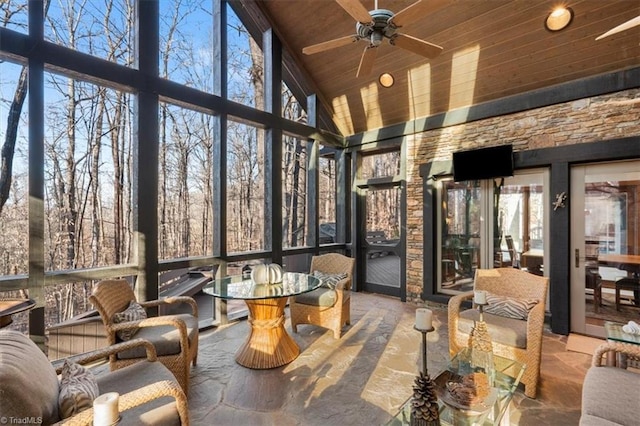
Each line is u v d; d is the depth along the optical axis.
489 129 4.46
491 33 3.79
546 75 3.90
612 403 1.55
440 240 5.04
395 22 2.44
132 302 2.77
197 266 3.93
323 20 4.51
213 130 4.25
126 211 6.29
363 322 4.20
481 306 2.38
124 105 6.22
